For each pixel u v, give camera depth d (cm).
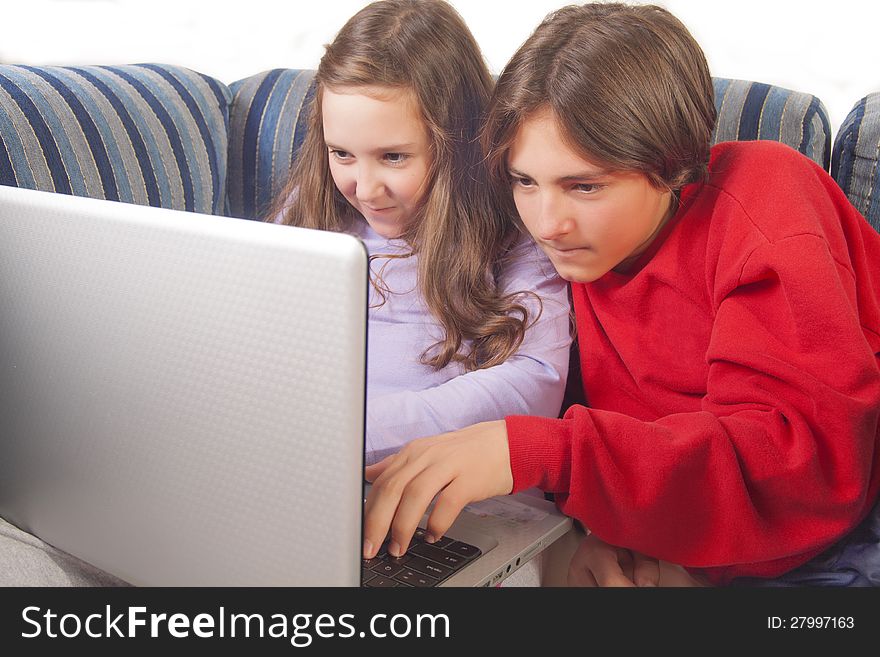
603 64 74
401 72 87
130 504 56
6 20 172
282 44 167
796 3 138
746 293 76
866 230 89
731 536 70
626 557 74
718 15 142
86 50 174
